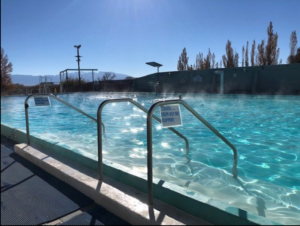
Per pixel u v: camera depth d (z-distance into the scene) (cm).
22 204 206
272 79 818
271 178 283
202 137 480
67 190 228
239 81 1114
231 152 383
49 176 263
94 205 200
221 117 714
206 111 834
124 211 176
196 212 166
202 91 1464
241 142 444
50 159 289
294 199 232
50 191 228
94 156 264
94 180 226
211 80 1410
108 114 857
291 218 198
